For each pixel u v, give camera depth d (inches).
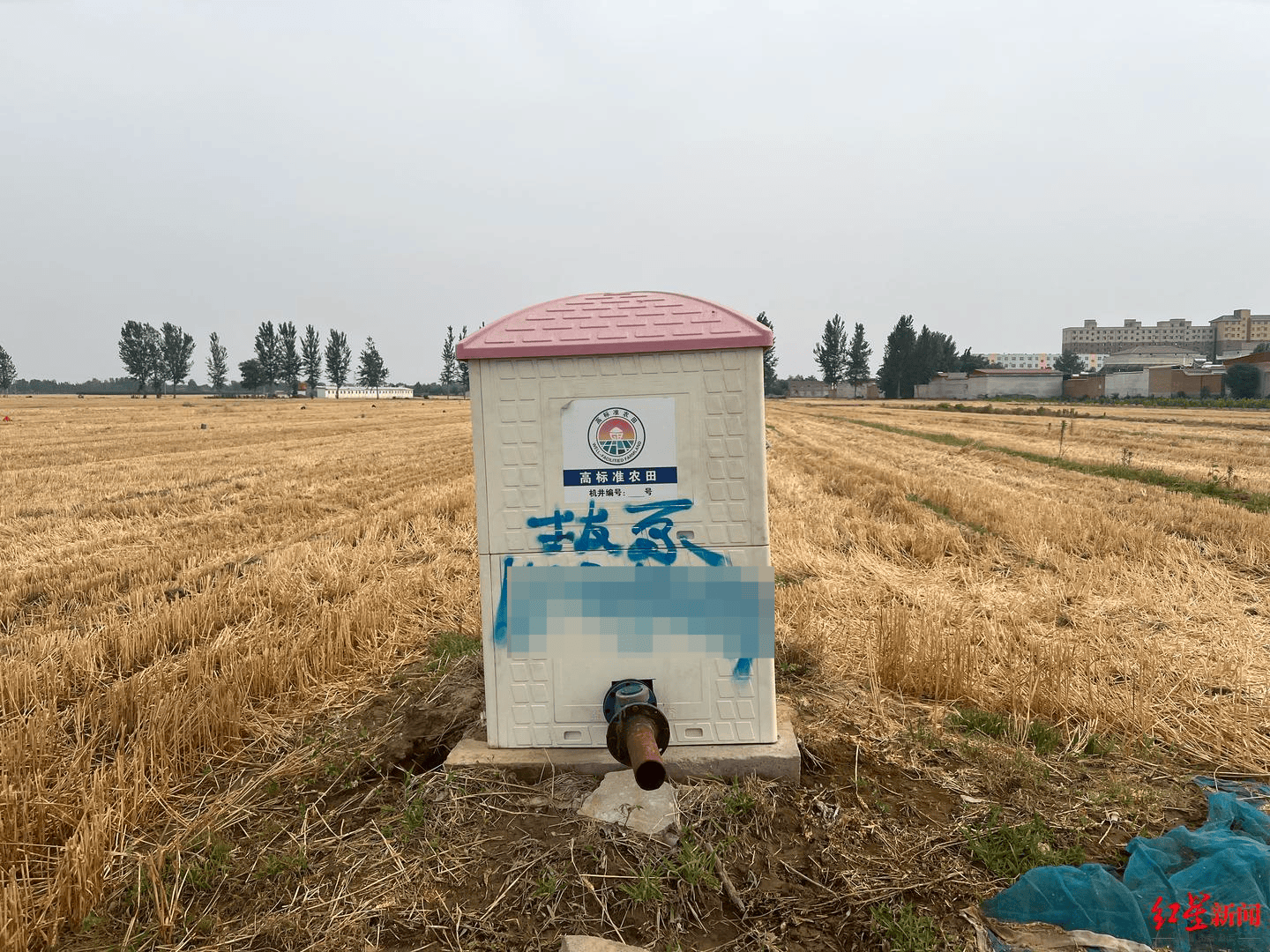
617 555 153.6
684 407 150.5
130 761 163.0
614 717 144.1
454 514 536.4
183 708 189.6
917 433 1551.4
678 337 148.3
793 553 382.3
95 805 148.2
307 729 195.8
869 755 168.7
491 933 117.0
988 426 1769.2
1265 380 3513.8
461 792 149.6
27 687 214.1
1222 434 1347.2
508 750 159.8
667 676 155.9
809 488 658.2
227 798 160.4
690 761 153.7
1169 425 1644.9
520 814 144.2
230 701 190.5
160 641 256.2
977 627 265.1
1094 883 119.3
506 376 151.8
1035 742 181.8
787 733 163.5
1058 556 374.0
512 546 154.9
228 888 130.3
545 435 152.2
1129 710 192.2
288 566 365.4
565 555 154.1
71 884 127.2
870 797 151.3
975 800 150.3
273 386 5812.0
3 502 596.4
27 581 358.6
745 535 152.0
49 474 792.3
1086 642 252.5
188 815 155.3
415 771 171.5
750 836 137.7
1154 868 125.4
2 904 119.6
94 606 305.7
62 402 3282.5
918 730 180.7
